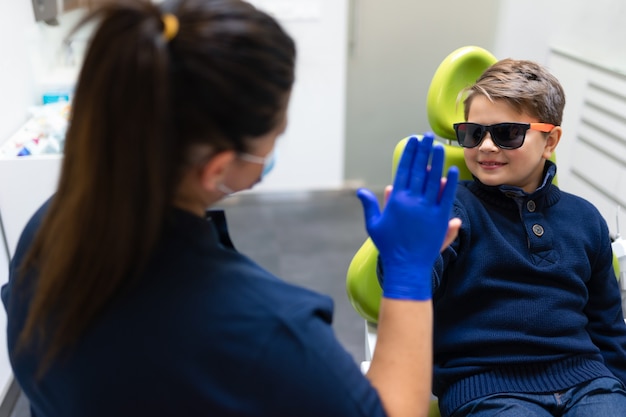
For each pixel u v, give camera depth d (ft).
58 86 6.18
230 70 1.40
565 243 3.20
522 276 3.11
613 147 5.59
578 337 3.08
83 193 1.40
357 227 8.54
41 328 1.59
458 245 3.14
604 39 5.86
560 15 6.79
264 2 8.11
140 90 1.32
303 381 1.51
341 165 9.57
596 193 5.95
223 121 1.45
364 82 9.22
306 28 8.44
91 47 1.38
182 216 1.58
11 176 4.71
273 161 1.90
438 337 3.16
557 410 2.89
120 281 1.49
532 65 3.27
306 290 1.73
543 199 3.24
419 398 1.80
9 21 5.36
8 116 5.20
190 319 1.50
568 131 6.52
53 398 1.69
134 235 1.41
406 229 1.93
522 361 2.95
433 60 9.20
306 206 9.30
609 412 2.76
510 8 8.32
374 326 3.37
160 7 1.44
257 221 8.69
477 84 3.23
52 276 1.49
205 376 1.49
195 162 1.53
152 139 1.34
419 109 9.52
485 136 3.11
